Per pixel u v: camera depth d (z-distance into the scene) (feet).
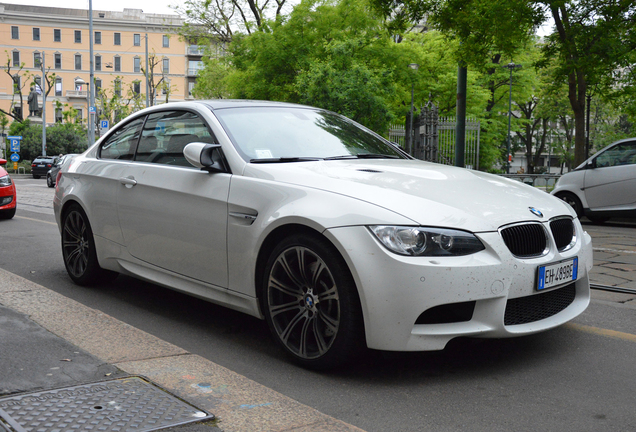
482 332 9.32
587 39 44.62
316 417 7.92
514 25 42.60
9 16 244.01
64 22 247.70
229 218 11.14
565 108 145.18
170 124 13.53
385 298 9.02
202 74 109.70
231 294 11.29
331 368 9.80
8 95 245.86
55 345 10.19
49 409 7.71
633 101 55.31
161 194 12.68
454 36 46.34
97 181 14.78
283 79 76.64
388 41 76.38
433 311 9.23
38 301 13.14
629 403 8.80
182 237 12.16
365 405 8.66
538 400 8.88
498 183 11.65
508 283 9.42
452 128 58.59
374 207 9.42
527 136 170.30
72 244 16.01
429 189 10.27
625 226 35.94
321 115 14.40
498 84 116.67
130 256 13.76
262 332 12.21
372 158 12.85
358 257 9.14
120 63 251.39
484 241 9.36
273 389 9.21
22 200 50.85
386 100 76.84
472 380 9.65
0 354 9.64
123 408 7.84
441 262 9.02
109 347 10.41
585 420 8.21
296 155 12.16
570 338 11.88
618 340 11.79
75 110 200.64
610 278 17.81
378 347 9.14
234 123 12.48
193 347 11.23
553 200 11.64
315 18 76.59
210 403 8.24
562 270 10.37
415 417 8.27
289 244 10.11
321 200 9.89
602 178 35.76
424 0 46.65
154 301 14.56
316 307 9.89
